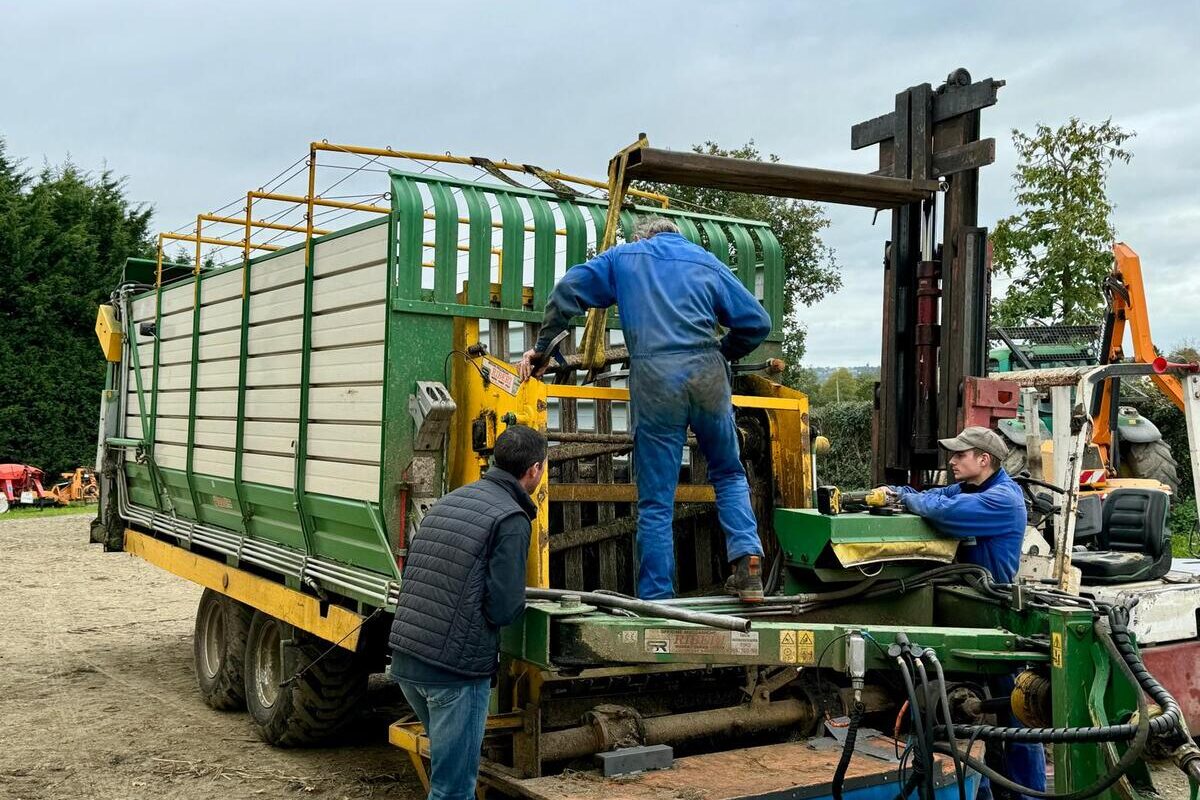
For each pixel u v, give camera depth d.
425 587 3.64
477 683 3.64
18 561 14.79
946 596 4.59
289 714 5.95
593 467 5.24
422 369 4.71
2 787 5.50
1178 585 5.92
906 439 7.85
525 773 4.10
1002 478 4.80
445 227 4.77
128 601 11.87
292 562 5.74
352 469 4.95
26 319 25.05
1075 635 3.81
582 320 5.25
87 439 25.80
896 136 7.70
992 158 7.12
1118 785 3.74
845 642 3.87
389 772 5.77
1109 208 15.91
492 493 3.70
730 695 4.82
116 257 27.28
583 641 3.70
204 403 6.97
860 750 4.26
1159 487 7.25
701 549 5.31
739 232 5.70
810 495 4.96
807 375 27.30
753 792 3.75
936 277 7.62
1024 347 11.45
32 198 26.78
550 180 5.49
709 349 4.27
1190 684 5.80
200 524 7.31
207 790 5.46
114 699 7.48
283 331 5.78
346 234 5.05
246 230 6.23
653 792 3.76
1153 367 5.74
